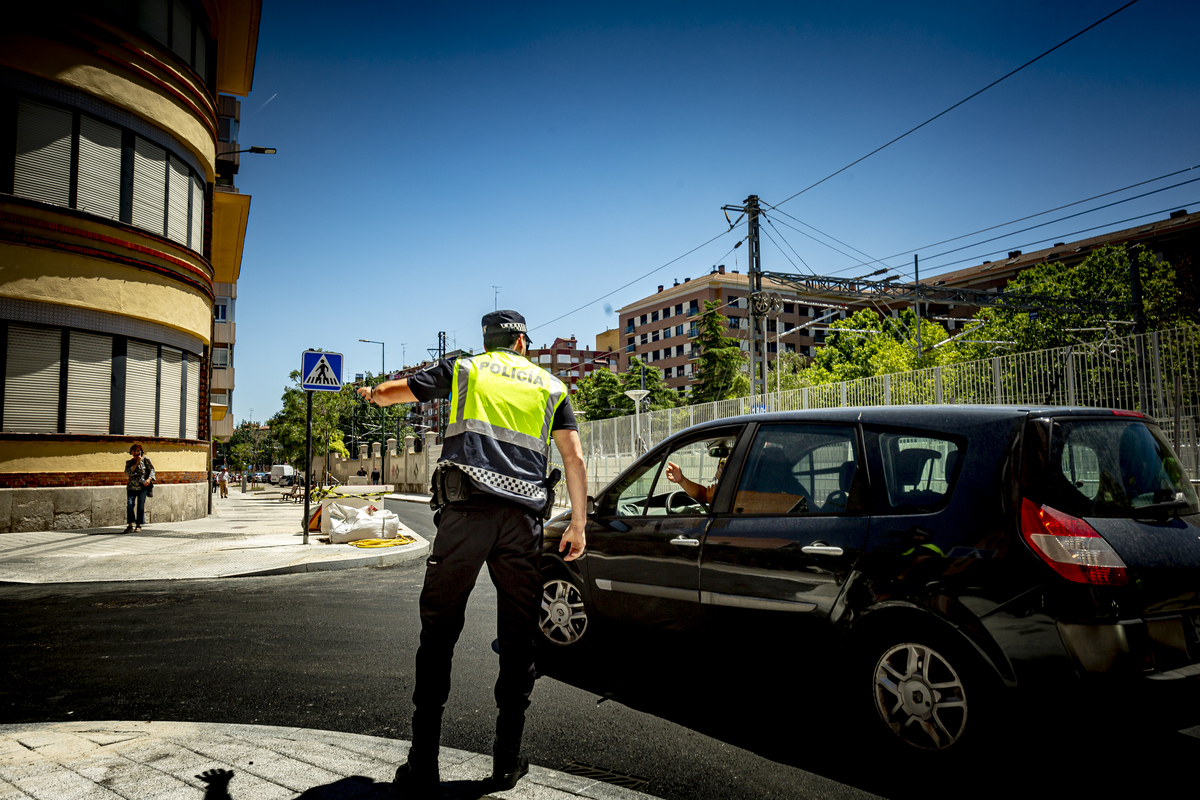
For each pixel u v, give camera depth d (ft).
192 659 15.44
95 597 23.22
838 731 11.03
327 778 8.59
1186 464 27.73
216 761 9.13
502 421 8.51
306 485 37.01
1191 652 8.85
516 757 8.50
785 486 11.92
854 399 44.19
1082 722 8.45
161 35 48.24
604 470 71.05
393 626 18.86
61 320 41.98
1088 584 8.54
